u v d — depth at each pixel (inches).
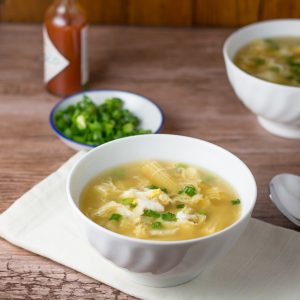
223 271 24.4
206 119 33.4
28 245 25.0
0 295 23.5
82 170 24.7
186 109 34.1
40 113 33.4
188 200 24.0
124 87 35.7
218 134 32.3
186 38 40.6
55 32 33.9
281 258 25.0
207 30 41.7
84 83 35.3
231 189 24.9
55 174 28.2
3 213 26.3
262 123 32.8
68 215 26.4
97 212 23.5
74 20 34.0
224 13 42.1
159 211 23.4
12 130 32.0
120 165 25.8
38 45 39.3
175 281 23.6
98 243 22.2
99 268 24.3
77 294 23.7
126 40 40.1
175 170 25.7
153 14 42.0
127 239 21.4
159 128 31.1
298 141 32.0
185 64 37.9
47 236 25.4
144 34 40.8
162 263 21.9
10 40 39.5
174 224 22.8
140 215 23.1
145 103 33.2
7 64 37.2
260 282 24.1
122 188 24.7
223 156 25.3
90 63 37.6
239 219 22.4
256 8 42.1
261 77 32.3
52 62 34.5
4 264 24.7
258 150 31.2
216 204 24.1
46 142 31.3
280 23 35.4
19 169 29.5
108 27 41.5
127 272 23.3
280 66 33.2
